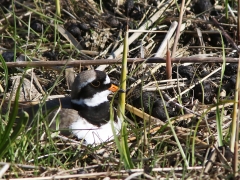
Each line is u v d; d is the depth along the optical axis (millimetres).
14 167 9805
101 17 15258
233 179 9688
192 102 13008
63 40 14969
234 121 10281
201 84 12859
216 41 14688
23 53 14336
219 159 10359
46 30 14633
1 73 13688
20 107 12234
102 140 11477
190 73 13625
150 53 14375
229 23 15016
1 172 8930
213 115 12578
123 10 15625
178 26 13648
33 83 13516
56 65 12930
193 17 15102
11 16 15445
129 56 14281
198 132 11719
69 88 13477
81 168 10125
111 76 13852
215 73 13781
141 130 11375
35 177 9461
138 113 12484
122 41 14523
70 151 10695
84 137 11281
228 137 11203
